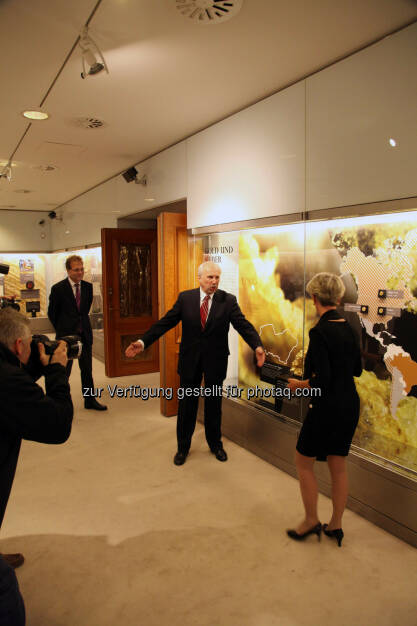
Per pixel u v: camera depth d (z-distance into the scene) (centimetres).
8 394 146
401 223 237
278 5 206
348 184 258
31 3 204
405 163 226
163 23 222
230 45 245
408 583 208
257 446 350
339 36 236
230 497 287
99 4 204
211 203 387
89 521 261
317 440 223
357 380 270
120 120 372
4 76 287
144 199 518
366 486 259
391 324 247
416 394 237
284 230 317
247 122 338
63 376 173
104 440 387
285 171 304
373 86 240
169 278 424
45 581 210
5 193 751
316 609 192
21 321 160
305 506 236
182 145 429
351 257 267
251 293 356
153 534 247
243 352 368
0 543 240
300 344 310
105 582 210
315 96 278
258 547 235
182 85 301
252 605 194
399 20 220
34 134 412
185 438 338
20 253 988
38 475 321
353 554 229
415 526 234
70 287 454
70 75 285
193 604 195
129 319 625
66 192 739
